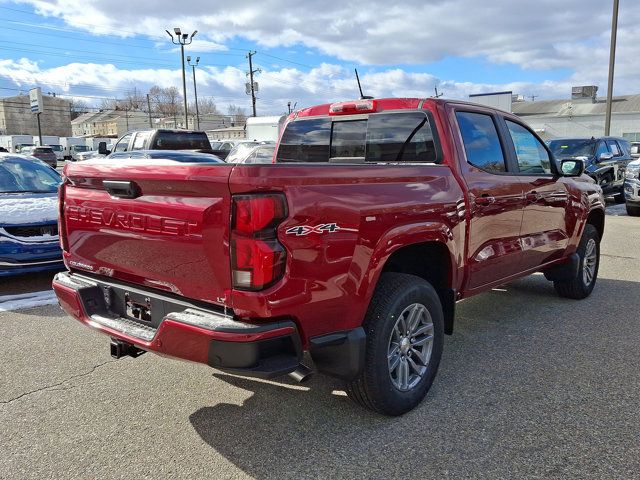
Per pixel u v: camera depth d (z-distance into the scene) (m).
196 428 3.32
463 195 3.84
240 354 2.61
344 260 2.92
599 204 6.23
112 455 3.03
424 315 3.58
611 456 2.96
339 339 2.98
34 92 60.75
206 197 2.71
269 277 2.61
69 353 4.52
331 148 4.71
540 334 5.00
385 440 3.15
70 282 3.56
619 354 4.47
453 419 3.40
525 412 3.48
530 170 4.96
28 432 3.28
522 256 4.77
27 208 6.59
